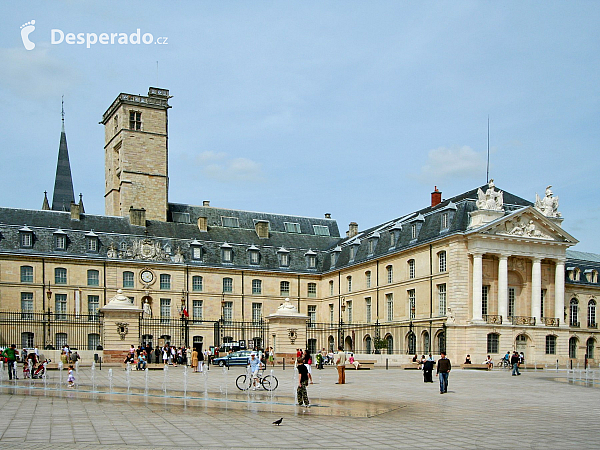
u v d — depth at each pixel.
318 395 28.16
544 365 58.88
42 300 67.06
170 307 72.88
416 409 23.41
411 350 64.06
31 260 67.12
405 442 16.52
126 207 77.12
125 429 18.05
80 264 69.31
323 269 81.94
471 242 59.09
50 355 49.31
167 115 81.50
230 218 83.38
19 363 48.97
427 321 61.44
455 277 58.69
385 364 59.62
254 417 20.62
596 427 19.23
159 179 79.25
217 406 23.39
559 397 28.41
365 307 72.69
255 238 81.56
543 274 63.38
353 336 71.56
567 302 67.50
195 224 80.00
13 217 69.56
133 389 29.80
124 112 78.56
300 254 81.94
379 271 70.50
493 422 20.12
